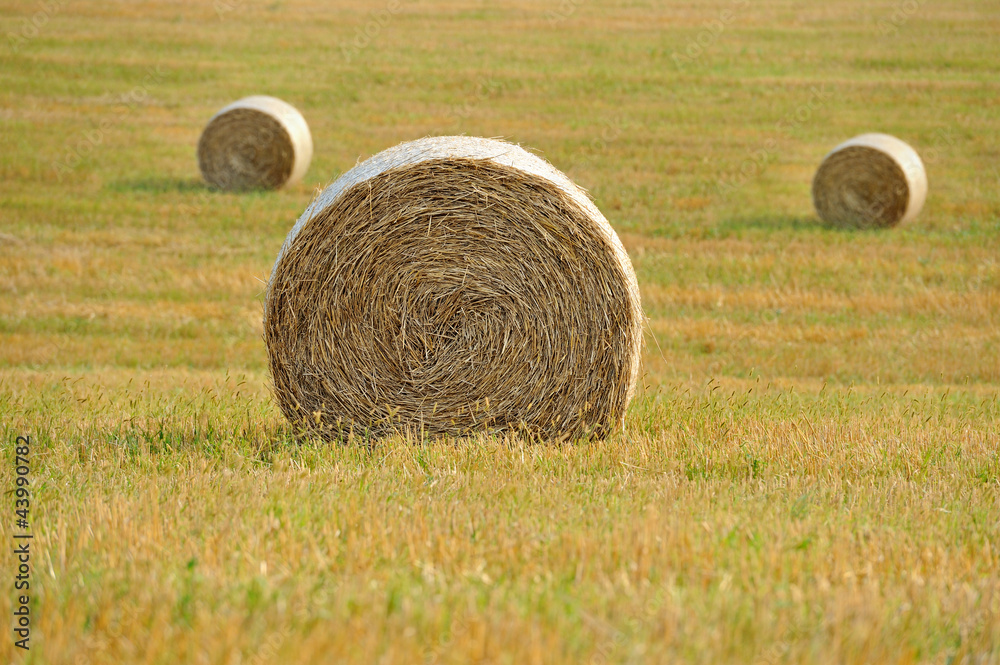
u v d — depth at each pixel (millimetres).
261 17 142875
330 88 110312
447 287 26906
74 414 29656
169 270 58531
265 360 44750
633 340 27094
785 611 14008
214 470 23281
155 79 112250
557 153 88625
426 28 138875
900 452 25266
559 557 16359
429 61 121750
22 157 85062
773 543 17359
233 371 42531
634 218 71312
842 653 13000
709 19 145500
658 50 128250
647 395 33906
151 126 96750
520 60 122812
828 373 43312
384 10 149750
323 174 83250
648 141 93250
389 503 19547
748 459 24109
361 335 27078
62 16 139750
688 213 73000
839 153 70812
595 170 84062
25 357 44062
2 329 48375
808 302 54031
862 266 60219
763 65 121938
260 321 50688
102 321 50000
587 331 26953
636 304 27234
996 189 79312
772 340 47938
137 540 17141
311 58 122312
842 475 23594
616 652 12547
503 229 26766
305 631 12922
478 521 18406
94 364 43688
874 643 13203
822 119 101062
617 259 26859
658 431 28078
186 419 28812
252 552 16375
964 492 22016
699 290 55594
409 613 13320
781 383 40250
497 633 12781
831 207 71438
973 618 14430
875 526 19047
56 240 64312
